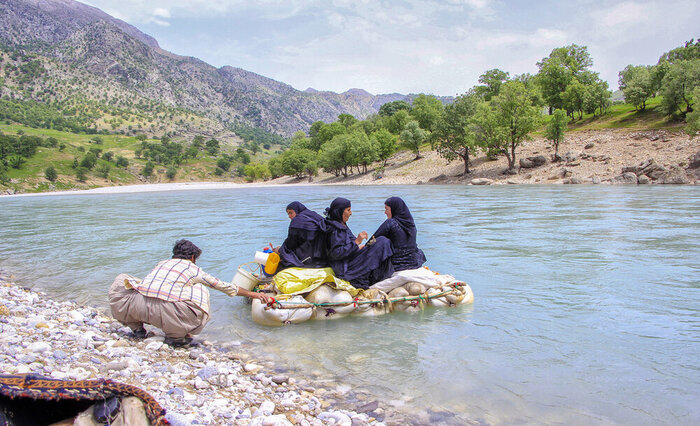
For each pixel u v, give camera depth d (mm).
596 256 9828
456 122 64125
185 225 18016
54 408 2475
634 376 4371
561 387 4227
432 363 4883
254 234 14539
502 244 11586
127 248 12398
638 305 6457
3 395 2258
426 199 30047
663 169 39594
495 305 6754
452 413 3869
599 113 78062
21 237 15523
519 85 55656
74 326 5957
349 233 7328
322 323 6438
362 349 5383
